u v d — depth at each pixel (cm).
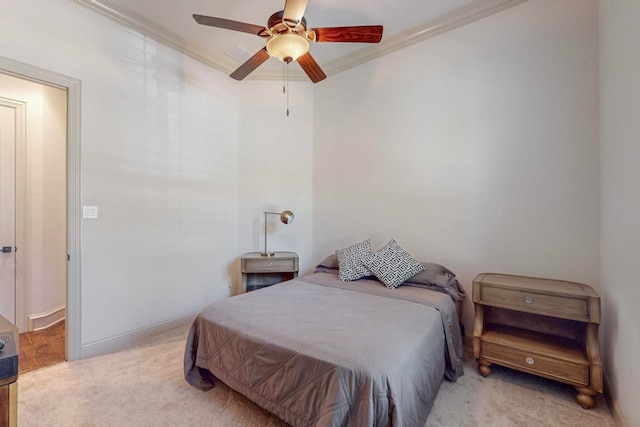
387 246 278
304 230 372
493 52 253
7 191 290
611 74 183
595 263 212
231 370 173
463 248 268
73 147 233
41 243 307
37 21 216
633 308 147
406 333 161
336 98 354
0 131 286
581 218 217
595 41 212
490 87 254
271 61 348
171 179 302
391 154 313
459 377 210
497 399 186
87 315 241
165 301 296
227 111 356
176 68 305
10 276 289
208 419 169
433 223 285
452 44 274
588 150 215
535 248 235
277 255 337
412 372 143
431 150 287
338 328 163
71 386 199
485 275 236
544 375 189
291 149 372
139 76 276
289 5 180
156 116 289
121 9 254
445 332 197
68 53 231
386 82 316
